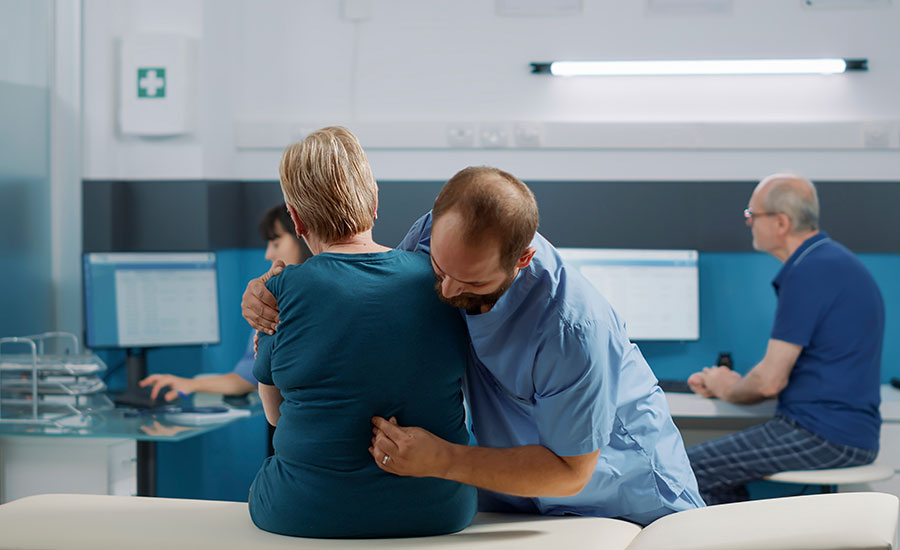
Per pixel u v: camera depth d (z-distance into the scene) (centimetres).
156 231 374
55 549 162
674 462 187
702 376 344
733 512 165
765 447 305
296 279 160
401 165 395
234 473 396
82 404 310
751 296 384
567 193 389
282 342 161
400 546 158
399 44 396
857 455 303
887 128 373
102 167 375
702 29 383
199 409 309
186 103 369
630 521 187
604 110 390
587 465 163
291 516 162
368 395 157
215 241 379
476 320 157
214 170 382
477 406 177
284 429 163
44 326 377
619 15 386
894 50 378
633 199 387
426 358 158
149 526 171
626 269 377
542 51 390
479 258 138
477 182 138
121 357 381
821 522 150
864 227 379
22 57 359
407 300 158
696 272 376
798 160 380
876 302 311
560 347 155
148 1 375
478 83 393
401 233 395
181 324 349
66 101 378
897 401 340
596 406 158
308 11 400
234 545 159
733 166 383
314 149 162
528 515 189
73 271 383
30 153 365
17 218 357
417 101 396
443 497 163
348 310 156
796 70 378
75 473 292
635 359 186
